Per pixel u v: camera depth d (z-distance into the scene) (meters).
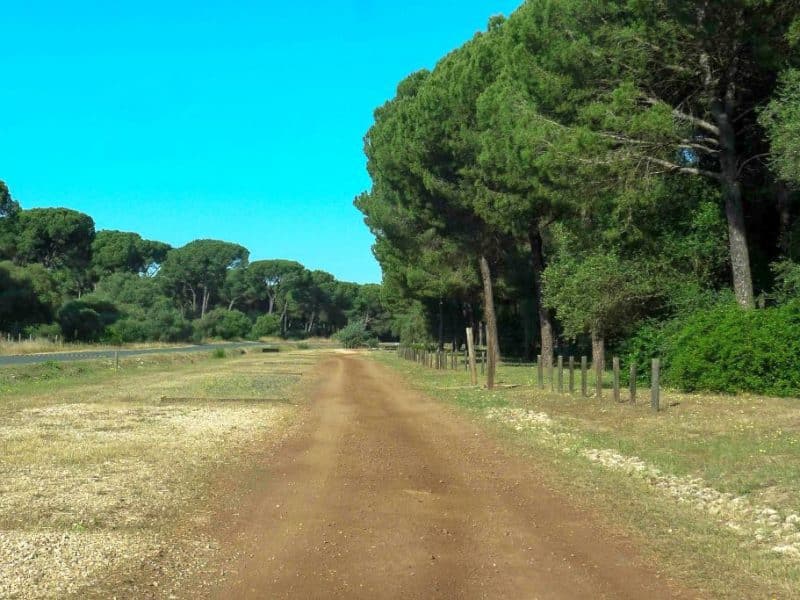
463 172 33.19
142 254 129.12
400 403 24.50
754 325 19.97
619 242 25.22
